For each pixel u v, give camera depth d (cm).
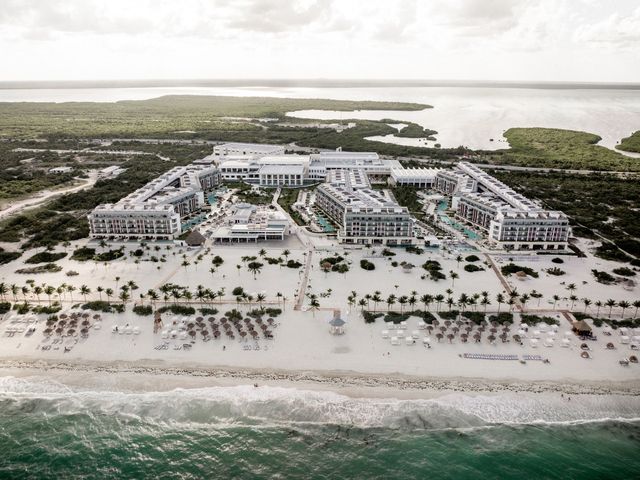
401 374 18688
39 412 17038
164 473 14888
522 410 16962
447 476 14550
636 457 15175
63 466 15138
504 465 14912
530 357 19662
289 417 16700
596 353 19975
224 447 15650
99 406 17288
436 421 16500
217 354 19862
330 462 15075
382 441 15788
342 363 19312
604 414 16850
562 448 15488
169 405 17262
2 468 15025
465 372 18800
